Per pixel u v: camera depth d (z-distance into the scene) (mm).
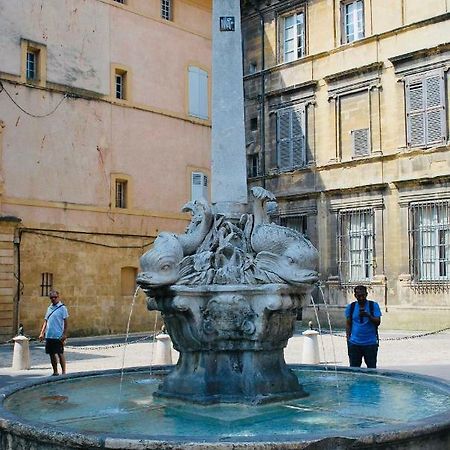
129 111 31234
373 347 11023
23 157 27453
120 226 30438
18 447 5918
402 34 30344
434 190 28719
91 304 29062
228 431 6531
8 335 26234
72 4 29453
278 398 7977
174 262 8086
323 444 5191
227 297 7977
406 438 5473
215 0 9508
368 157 31109
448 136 28766
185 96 33625
